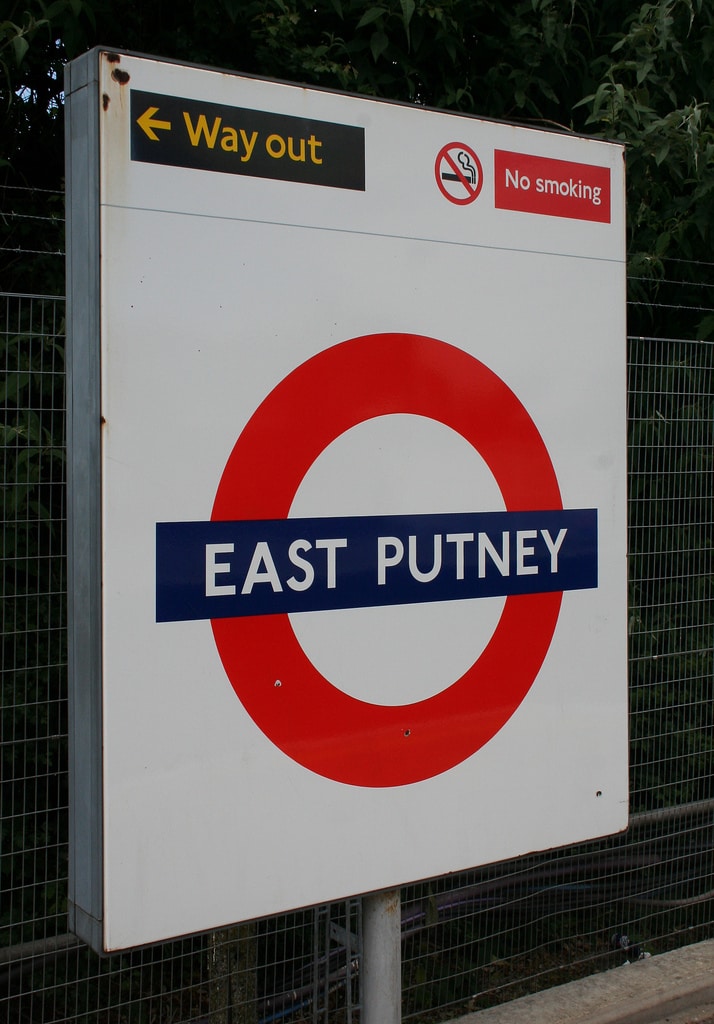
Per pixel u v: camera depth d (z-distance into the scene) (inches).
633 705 161.9
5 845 131.7
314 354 80.7
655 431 158.7
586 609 98.0
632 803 164.4
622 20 170.2
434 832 87.9
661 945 169.2
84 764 74.3
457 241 88.7
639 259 158.2
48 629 119.0
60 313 134.2
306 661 80.7
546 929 165.3
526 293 93.2
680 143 155.7
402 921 142.1
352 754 83.1
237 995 128.9
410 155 85.7
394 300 85.0
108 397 71.6
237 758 77.3
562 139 95.3
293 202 79.4
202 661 75.6
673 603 160.9
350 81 149.3
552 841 95.6
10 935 118.6
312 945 143.6
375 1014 89.7
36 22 122.5
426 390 87.0
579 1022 136.6
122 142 71.9
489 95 161.3
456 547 89.1
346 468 82.7
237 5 140.9
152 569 73.4
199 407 75.3
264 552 78.4
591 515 98.3
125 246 72.2
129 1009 126.1
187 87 74.4
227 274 76.5
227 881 76.9
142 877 73.2
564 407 96.0
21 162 144.7
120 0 140.9
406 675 86.1
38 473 121.0
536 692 94.4
